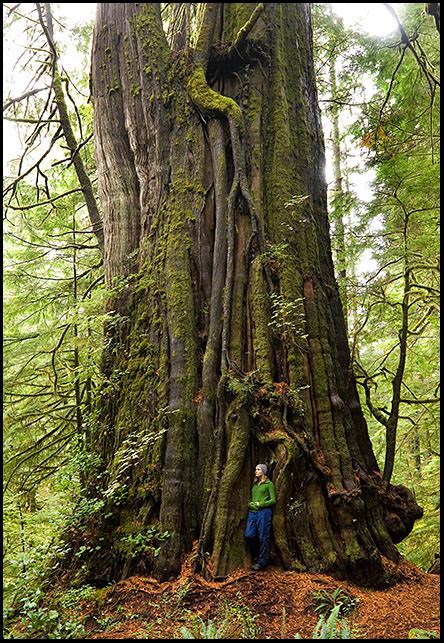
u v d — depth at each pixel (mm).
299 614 5328
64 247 11664
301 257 7809
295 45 9242
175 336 7246
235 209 7797
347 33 9797
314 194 8680
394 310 10719
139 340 7566
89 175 13203
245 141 8125
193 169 8102
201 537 6227
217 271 7504
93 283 11594
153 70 8570
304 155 8609
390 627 4977
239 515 6324
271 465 6473
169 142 8328
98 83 9148
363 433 7672
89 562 6422
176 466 6578
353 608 5438
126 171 8805
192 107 8359
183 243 7723
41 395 10992
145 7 9016
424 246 9086
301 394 6926
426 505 11945
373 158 9516
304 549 6152
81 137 12281
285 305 7160
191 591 5711
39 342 10852
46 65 12219
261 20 8883
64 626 5172
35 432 11242
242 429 6617
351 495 6406
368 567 6066
